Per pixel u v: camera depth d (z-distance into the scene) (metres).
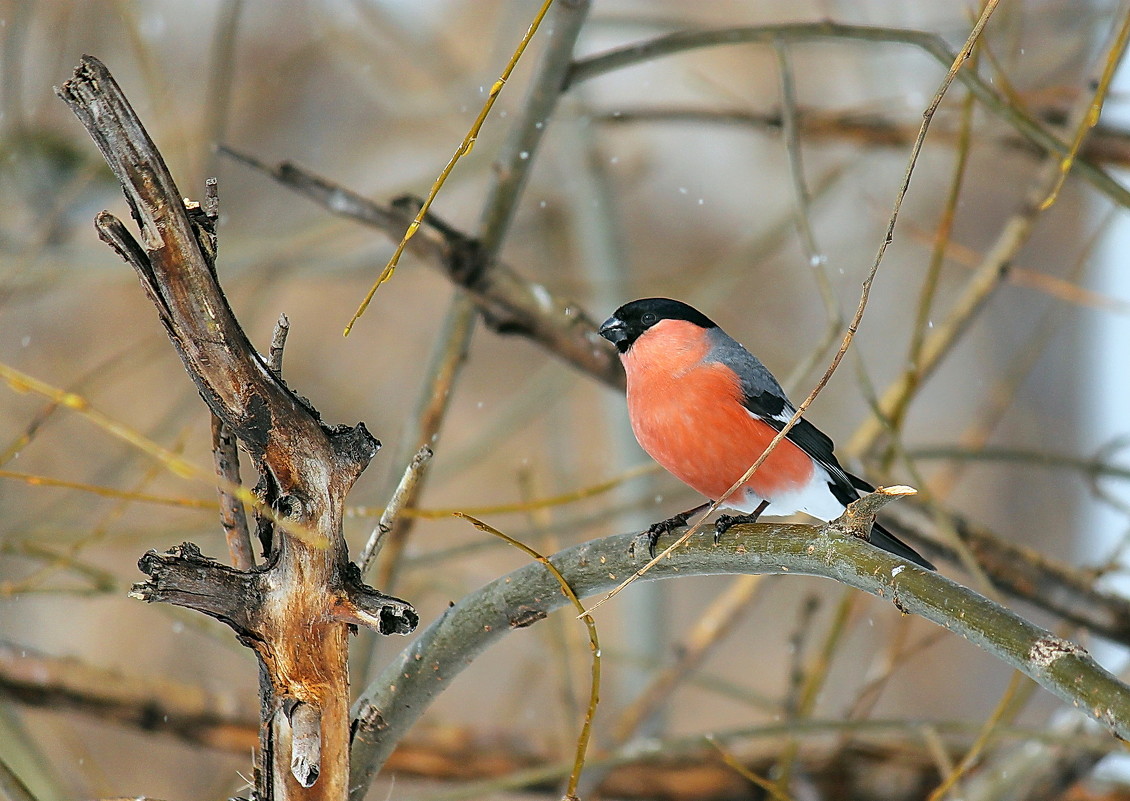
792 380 8.31
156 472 8.14
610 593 5.02
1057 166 9.57
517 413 12.09
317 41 14.56
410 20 14.63
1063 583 8.65
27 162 11.04
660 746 8.22
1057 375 15.99
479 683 15.53
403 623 4.32
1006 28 11.16
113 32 12.64
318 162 16.55
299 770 4.36
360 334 17.48
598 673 4.94
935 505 7.81
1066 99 10.64
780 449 7.29
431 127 16.73
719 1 17.55
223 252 11.66
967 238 16.36
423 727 10.51
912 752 10.22
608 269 13.45
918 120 11.14
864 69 13.79
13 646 9.34
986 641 4.18
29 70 11.98
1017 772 9.19
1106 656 11.22
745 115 10.86
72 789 10.92
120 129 3.79
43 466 13.55
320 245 13.00
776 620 16.22
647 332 7.64
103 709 9.40
